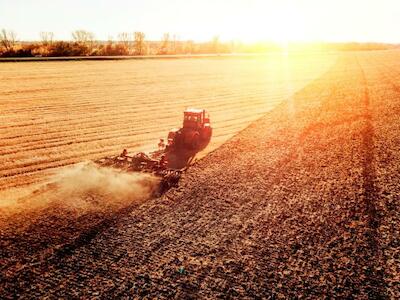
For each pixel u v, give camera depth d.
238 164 16.58
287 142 20.23
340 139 20.84
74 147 18.75
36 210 11.93
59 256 9.53
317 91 38.59
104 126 23.12
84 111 27.09
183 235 10.62
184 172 15.47
